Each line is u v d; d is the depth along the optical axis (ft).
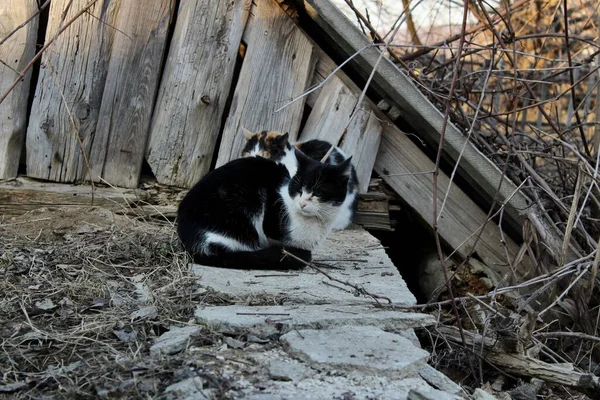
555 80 9.13
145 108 6.94
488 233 7.04
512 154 6.65
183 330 4.42
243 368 4.06
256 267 5.55
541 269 6.45
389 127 7.20
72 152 6.86
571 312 6.20
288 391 3.81
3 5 6.70
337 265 5.81
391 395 3.82
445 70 8.28
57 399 3.76
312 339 4.28
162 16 6.93
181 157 7.01
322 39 7.52
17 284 5.00
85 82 6.84
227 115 7.27
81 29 6.79
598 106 7.04
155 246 5.80
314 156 6.89
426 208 7.13
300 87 7.13
